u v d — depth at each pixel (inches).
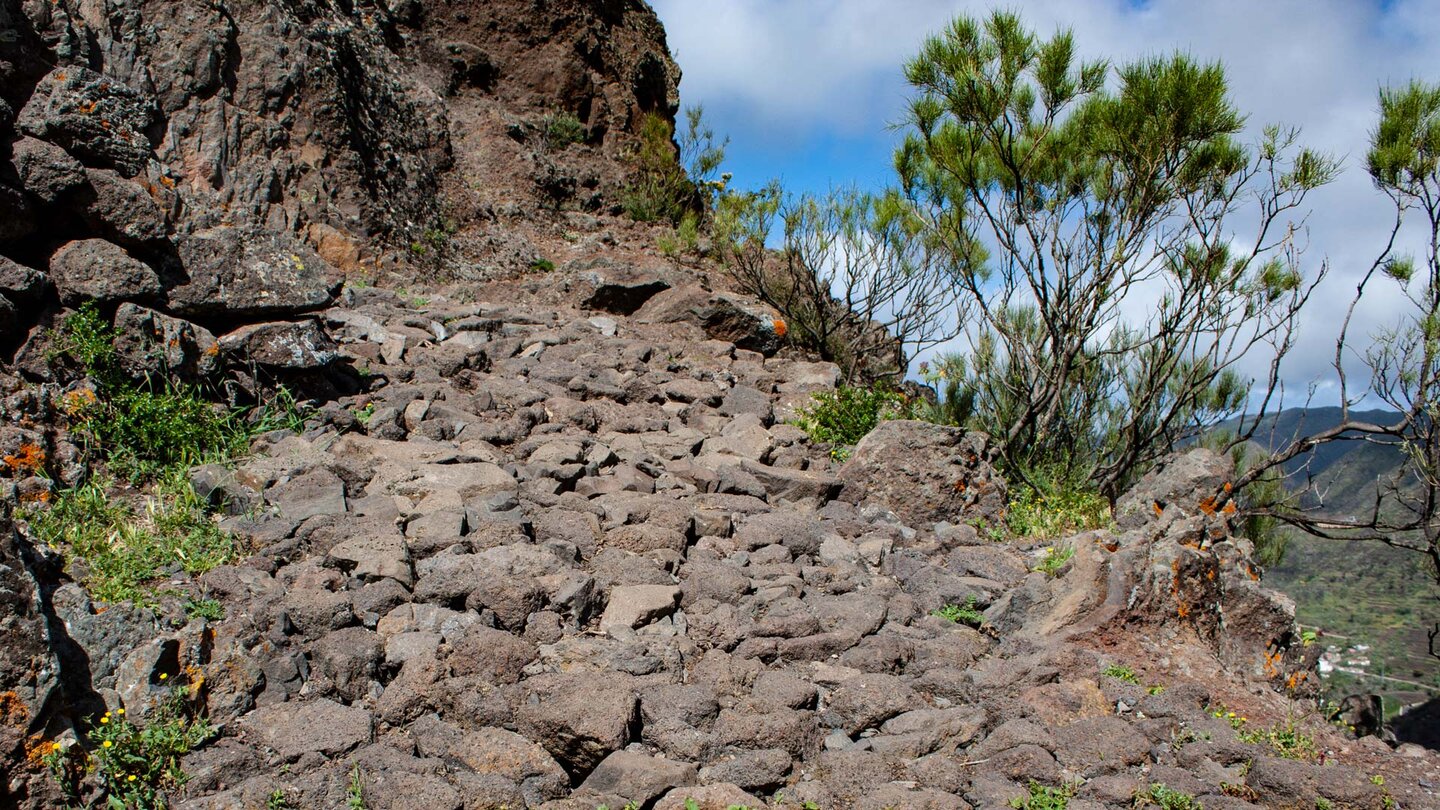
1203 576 237.5
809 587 237.9
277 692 171.2
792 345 507.8
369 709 171.9
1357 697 284.5
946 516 299.7
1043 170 348.5
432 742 161.8
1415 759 186.9
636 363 401.7
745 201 496.4
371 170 533.6
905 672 202.5
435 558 213.2
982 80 330.6
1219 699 207.9
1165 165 330.3
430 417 304.8
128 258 260.5
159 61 445.4
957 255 387.2
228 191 451.8
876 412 385.4
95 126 275.6
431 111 629.3
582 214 692.7
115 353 251.3
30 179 250.7
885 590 239.9
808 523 275.0
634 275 511.5
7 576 146.9
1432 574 355.6
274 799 145.2
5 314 234.7
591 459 291.6
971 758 174.2
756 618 216.8
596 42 780.0
